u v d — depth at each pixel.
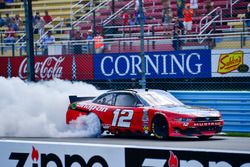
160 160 15.80
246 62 38.28
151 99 30.94
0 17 63.72
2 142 18.83
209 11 52.34
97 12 57.88
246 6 51.34
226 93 34.72
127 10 54.00
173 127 29.20
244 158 14.48
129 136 32.38
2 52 54.16
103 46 46.75
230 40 43.91
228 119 34.53
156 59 40.88
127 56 41.72
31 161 18.25
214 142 28.62
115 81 42.72
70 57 43.78
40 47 48.53
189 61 39.88
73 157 17.42
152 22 53.62
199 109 30.39
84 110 32.91
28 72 38.53
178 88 41.44
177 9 50.31
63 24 60.41
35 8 67.12
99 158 16.92
